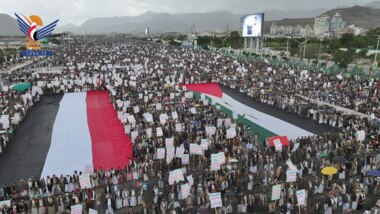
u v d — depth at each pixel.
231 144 27.69
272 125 35.78
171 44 177.50
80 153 28.97
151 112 36.47
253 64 74.00
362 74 60.56
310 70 66.69
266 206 19.89
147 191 22.19
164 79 54.34
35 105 44.44
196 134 29.75
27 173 25.38
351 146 26.28
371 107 36.72
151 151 26.94
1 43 171.88
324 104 39.47
